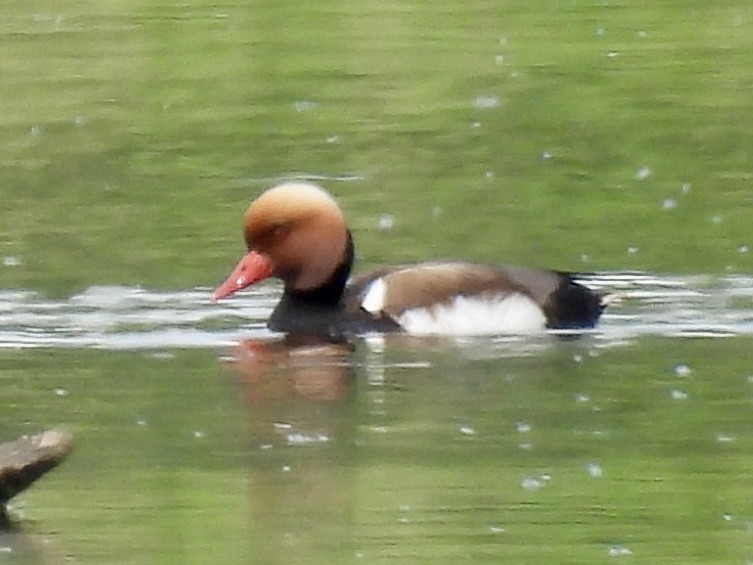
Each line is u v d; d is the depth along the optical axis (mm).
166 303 16750
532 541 10875
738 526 11109
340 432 12969
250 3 31641
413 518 11242
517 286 15992
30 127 24875
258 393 13883
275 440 12750
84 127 24766
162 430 13008
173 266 18062
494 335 15742
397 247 19016
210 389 14031
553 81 26609
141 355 14984
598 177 21906
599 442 12656
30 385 14125
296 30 30000
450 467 12164
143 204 20828
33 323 16016
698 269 17766
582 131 24016
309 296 16125
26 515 11375
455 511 11320
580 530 11070
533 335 15656
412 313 15953
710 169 22141
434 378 14305
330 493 11672
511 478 11938
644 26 29906
